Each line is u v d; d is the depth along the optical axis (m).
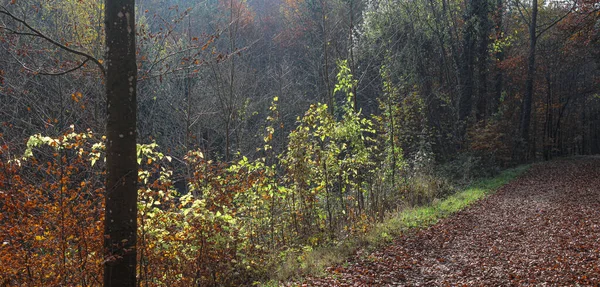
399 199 15.55
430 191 16.92
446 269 8.37
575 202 14.38
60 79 13.31
